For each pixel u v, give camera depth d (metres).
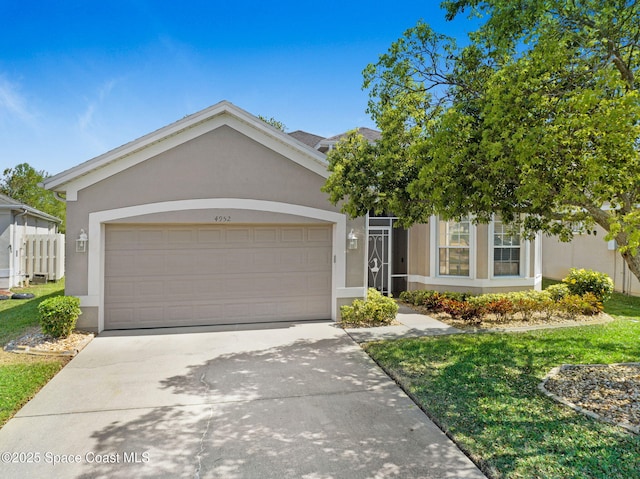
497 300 10.72
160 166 9.44
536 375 6.45
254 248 10.20
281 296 10.38
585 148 5.14
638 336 8.83
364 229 10.52
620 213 5.64
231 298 10.10
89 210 9.13
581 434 4.54
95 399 5.76
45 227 22.80
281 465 4.16
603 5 5.43
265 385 6.32
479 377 6.39
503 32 5.75
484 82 6.73
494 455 4.18
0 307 12.62
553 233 7.25
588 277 12.10
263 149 9.94
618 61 5.73
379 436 4.73
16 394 5.78
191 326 9.87
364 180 8.02
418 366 6.97
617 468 3.88
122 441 4.63
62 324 8.26
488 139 5.55
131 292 9.61
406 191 7.24
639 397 5.48
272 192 9.99
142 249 9.64
